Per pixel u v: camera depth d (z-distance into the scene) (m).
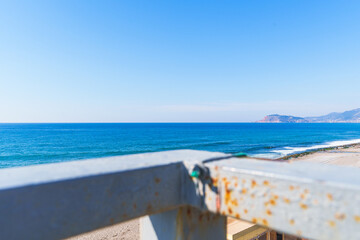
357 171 0.84
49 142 69.06
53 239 0.75
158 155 1.27
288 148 57.66
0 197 0.67
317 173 0.81
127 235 13.30
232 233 7.04
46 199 0.75
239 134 102.38
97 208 0.85
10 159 43.56
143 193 0.98
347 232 0.65
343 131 130.88
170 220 1.16
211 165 1.00
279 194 0.80
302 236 0.74
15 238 0.68
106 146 60.72
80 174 0.84
